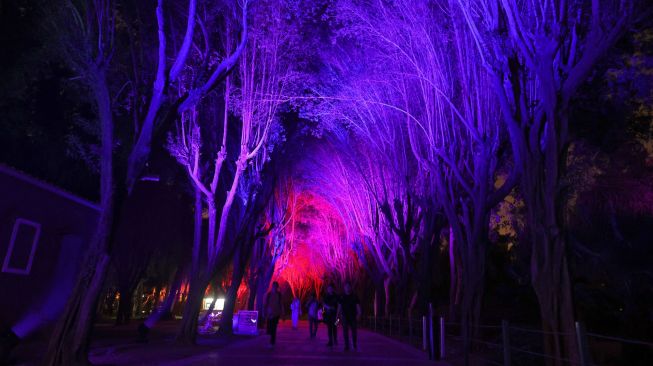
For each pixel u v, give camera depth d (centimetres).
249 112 1539
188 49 964
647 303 1341
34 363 845
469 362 1130
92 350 1122
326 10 1450
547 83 829
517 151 882
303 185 3197
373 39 1492
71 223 1383
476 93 1323
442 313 2244
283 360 1141
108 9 967
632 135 1524
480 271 1340
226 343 1609
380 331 2777
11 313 1162
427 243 1825
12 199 1143
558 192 805
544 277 787
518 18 862
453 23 1324
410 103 1650
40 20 1114
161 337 1775
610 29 827
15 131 1347
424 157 1742
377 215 2731
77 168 1513
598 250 1523
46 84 1442
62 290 1335
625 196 1527
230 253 1605
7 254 1139
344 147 2431
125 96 1288
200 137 1631
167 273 3356
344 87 1833
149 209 2502
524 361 998
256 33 1460
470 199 1534
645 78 1335
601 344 1245
